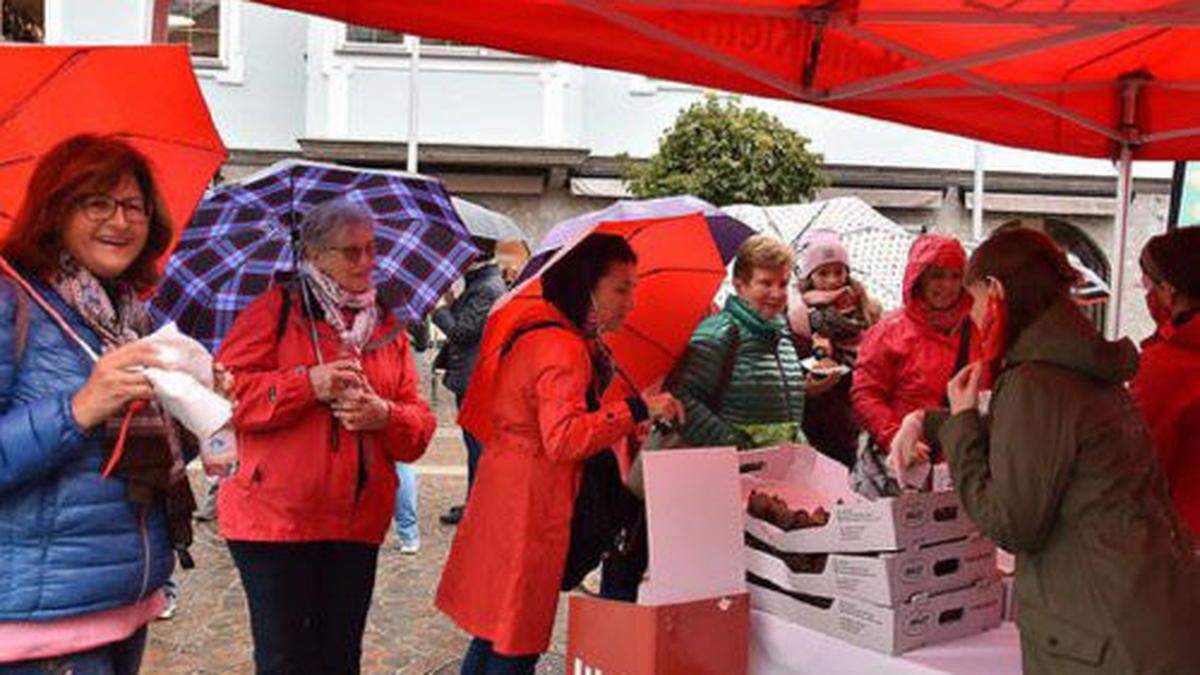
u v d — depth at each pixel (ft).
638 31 9.86
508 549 10.66
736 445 11.91
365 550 11.08
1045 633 7.19
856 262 21.84
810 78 11.00
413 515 22.22
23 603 6.70
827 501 9.60
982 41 11.43
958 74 12.12
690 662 8.60
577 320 10.87
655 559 8.54
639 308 12.69
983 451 7.47
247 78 53.98
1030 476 7.00
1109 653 6.91
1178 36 12.07
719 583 8.77
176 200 8.30
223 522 10.60
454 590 11.11
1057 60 12.87
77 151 7.11
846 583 8.21
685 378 12.34
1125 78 13.47
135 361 6.59
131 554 7.07
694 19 10.10
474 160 51.47
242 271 12.37
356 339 10.90
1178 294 10.36
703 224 12.41
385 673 15.96
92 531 6.90
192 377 6.77
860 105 12.58
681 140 44.96
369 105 51.90
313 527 10.46
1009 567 9.70
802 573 8.59
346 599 11.05
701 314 12.96
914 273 13.12
